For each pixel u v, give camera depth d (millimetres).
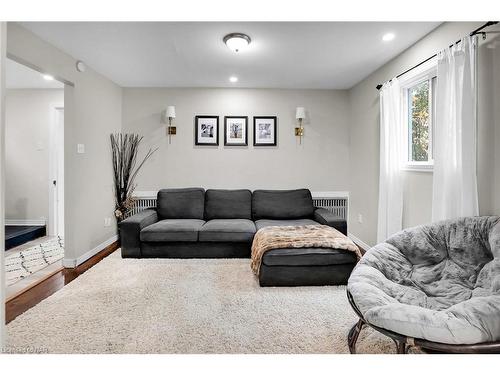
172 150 4656
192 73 3926
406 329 1403
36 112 4941
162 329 2049
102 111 4047
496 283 1570
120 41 2922
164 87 4617
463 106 2133
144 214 3846
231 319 2189
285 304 2434
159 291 2660
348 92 4723
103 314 2248
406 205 3119
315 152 4738
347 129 4738
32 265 3428
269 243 2824
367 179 4059
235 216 4156
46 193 4977
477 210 2104
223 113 4660
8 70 4023
